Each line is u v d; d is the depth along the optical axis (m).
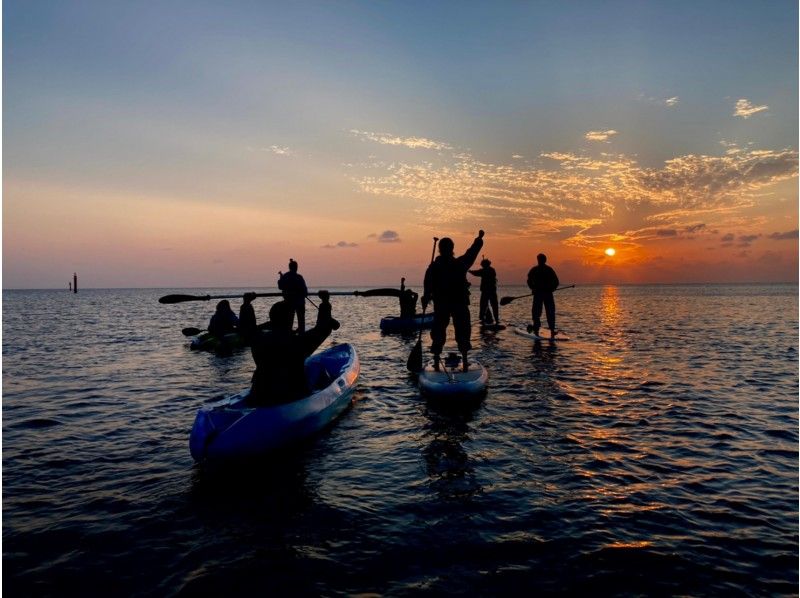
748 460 5.57
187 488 5.06
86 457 6.00
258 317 31.62
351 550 3.82
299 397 6.54
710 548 3.79
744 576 3.44
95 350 15.31
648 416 7.30
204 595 3.29
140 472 5.51
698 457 5.69
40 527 4.25
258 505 4.63
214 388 9.75
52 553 3.84
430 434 6.65
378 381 10.21
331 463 5.66
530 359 12.39
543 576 3.46
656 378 9.97
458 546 3.86
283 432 5.94
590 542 3.89
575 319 26.00
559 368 11.15
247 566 3.62
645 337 16.98
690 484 4.96
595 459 5.66
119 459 5.93
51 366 12.38
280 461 5.74
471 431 6.74
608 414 7.43
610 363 11.74
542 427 6.85
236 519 4.36
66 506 4.66
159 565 3.66
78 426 7.26
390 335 19.22
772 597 3.21
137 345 16.55
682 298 61.62
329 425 7.10
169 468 5.62
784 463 5.48
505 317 27.97
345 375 8.23
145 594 3.31
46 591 3.35
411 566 3.59
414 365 10.48
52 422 7.46
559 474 5.25
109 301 71.44
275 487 5.04
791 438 6.29
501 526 4.16
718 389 8.97
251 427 5.63
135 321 28.84
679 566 3.56
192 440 5.35
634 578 3.42
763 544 3.85
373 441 6.40
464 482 5.07
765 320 24.42
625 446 6.07
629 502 4.59
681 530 4.07
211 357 13.74
